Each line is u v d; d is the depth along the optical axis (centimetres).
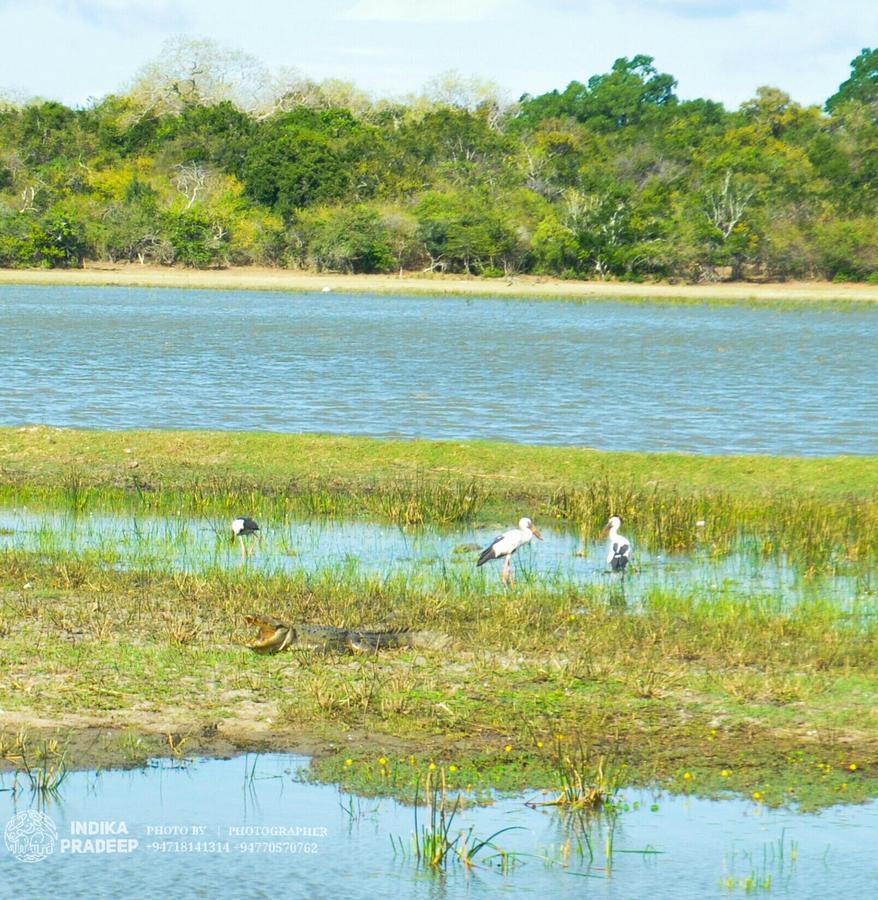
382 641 2720
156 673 2514
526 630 2853
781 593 3281
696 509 4081
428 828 1952
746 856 1873
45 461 4759
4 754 2136
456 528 4031
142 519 4081
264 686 2459
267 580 3212
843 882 1798
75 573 3266
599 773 2052
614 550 3328
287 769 2133
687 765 2158
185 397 6869
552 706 2394
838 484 4544
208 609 2986
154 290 18300
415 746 2219
